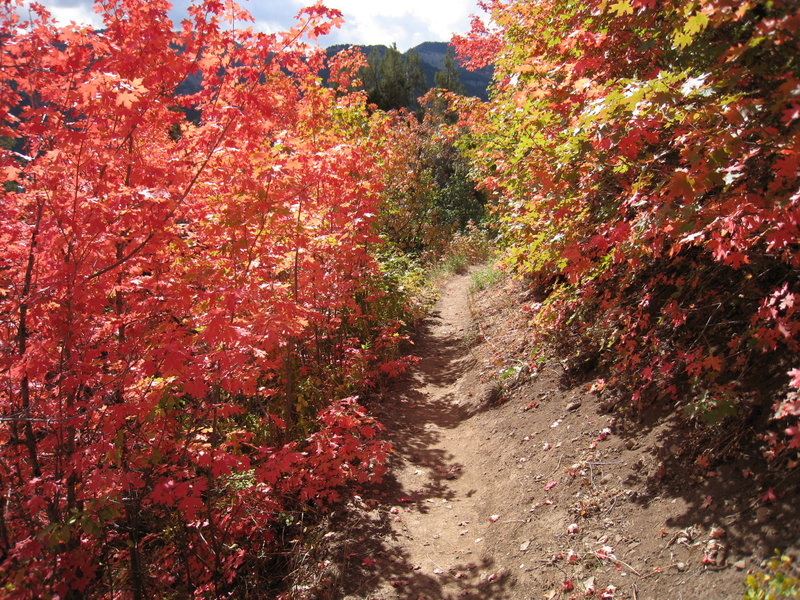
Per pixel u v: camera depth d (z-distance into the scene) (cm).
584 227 510
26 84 343
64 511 358
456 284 1455
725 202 316
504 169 767
